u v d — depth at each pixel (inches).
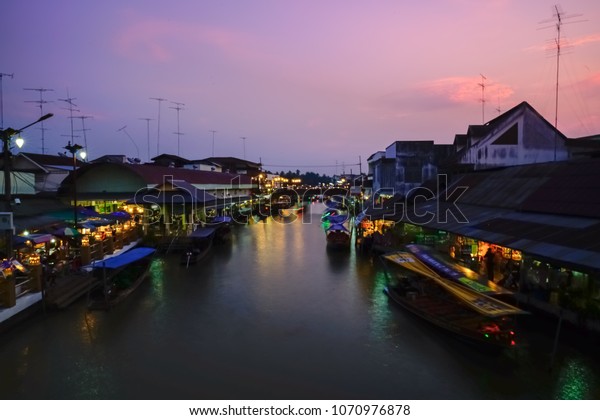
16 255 740.7
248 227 1881.2
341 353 523.8
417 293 701.3
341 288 820.0
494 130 1189.7
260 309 693.9
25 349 535.8
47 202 1008.9
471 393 427.5
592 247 491.8
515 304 558.3
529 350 508.7
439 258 722.2
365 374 470.0
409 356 513.0
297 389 438.3
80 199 1268.5
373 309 687.7
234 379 459.5
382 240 1155.3
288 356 516.7
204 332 594.6
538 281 603.5
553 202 685.3
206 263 1067.3
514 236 618.2
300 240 1473.9
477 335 504.4
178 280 888.3
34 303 648.4
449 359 503.2
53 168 1459.2
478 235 682.2
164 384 448.8
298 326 616.1
